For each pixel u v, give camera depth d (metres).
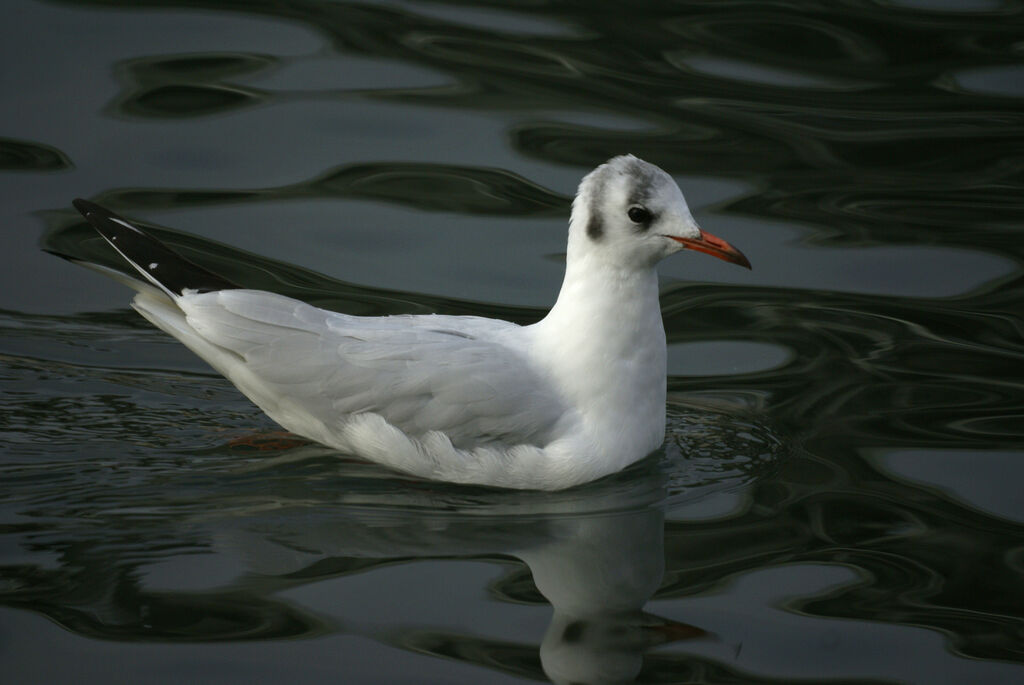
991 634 9.37
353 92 17.52
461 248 15.05
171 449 11.66
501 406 11.03
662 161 16.42
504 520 10.88
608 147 16.56
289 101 17.33
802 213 15.77
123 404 12.34
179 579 9.80
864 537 10.62
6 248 14.62
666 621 9.52
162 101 17.14
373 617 9.45
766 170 16.42
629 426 11.38
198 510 10.77
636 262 11.11
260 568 10.00
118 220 11.91
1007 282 14.65
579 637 9.27
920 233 15.52
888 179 16.36
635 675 8.88
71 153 16.11
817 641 9.30
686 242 10.90
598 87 17.97
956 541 10.54
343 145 16.55
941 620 9.54
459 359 11.07
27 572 9.77
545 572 10.12
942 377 13.10
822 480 11.48
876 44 19.09
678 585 9.99
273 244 14.88
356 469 11.51
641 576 10.11
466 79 17.98
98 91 17.22
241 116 17.00
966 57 18.73
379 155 16.36
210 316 11.30
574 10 20.05
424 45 18.73
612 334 11.20
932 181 16.33
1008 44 19.05
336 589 9.78
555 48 18.84
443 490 11.26
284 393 11.23
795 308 14.33
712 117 17.31
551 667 8.94
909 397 12.77
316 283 14.22
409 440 11.10
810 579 10.05
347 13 19.56
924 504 11.08
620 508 11.09
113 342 13.41
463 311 13.87
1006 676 8.92
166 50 18.22
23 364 12.84
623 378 11.28
